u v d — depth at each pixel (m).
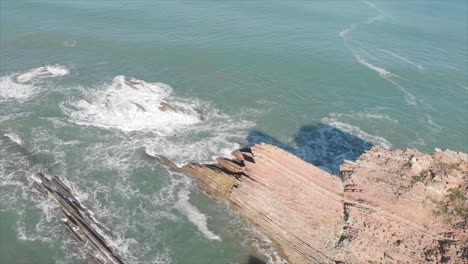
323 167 51.34
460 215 37.41
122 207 42.75
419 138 59.06
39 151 49.47
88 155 49.50
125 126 55.03
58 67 69.25
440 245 35.88
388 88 72.25
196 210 43.09
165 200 43.97
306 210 39.16
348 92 69.75
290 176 41.06
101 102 59.84
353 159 53.09
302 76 73.31
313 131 58.44
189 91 65.25
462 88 74.69
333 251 36.78
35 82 64.00
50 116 56.00
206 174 45.31
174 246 39.25
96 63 71.81
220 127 57.03
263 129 57.78
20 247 37.66
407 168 40.47
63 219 40.66
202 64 74.38
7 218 40.28
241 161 45.44
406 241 36.56
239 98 64.69
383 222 37.72
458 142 59.00
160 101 61.09
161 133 54.31
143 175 47.00
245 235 40.75
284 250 38.97
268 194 40.38
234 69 73.50
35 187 44.16
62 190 43.78
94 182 45.62
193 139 53.66
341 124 60.53
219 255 38.88
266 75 72.38
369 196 39.25
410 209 37.94
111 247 38.25
